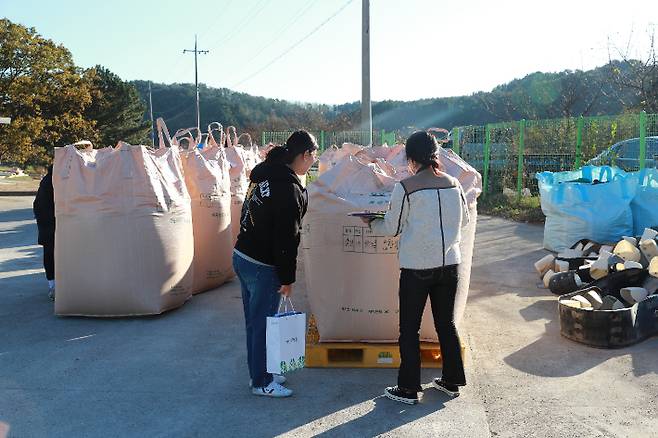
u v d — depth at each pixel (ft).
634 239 20.67
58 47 116.16
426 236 12.26
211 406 12.78
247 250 12.76
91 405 12.86
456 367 12.82
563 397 12.88
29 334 17.56
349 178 14.84
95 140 131.03
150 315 19.07
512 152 46.01
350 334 14.71
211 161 22.45
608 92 62.85
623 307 16.62
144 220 18.37
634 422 11.71
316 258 14.62
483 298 20.54
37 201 21.35
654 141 32.68
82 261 18.33
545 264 22.22
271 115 210.59
